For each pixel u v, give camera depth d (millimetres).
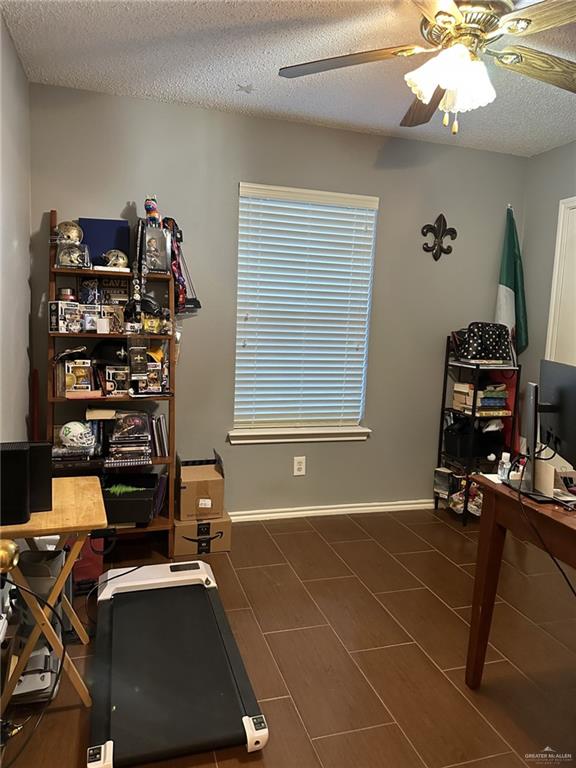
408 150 3295
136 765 1433
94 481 1940
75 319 2486
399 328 3453
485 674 1939
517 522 1670
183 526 2744
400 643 2107
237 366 3193
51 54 2305
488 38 1641
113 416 2613
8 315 2137
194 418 3117
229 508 3266
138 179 2828
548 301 3395
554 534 1539
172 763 1472
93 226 2672
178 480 2852
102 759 1401
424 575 2668
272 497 3342
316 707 1746
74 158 2717
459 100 1681
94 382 2607
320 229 3203
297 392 3328
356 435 3441
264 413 3287
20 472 1543
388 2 1838
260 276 3141
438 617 2299
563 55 2158
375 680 1887
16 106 2293
